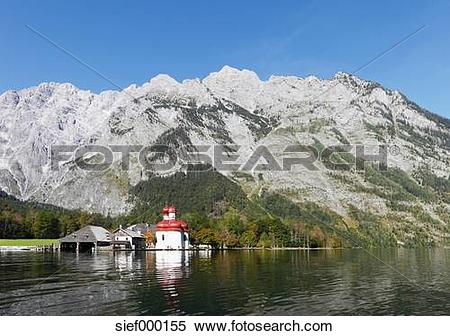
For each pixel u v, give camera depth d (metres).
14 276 62.06
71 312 37.81
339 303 41.97
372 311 39.06
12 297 43.91
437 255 138.25
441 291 48.75
